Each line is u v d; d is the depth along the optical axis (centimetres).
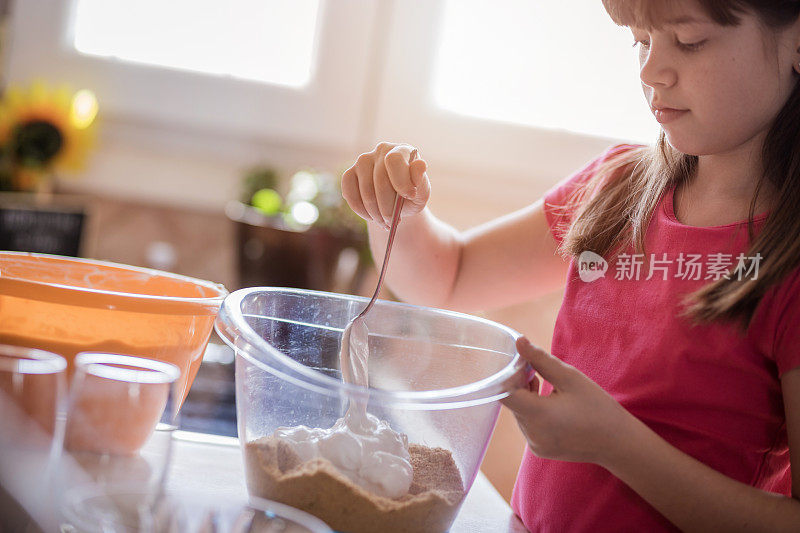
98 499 44
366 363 68
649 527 70
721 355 68
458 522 71
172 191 157
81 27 156
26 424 47
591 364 77
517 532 72
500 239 98
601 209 83
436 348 72
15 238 124
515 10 166
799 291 65
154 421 50
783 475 76
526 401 60
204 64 159
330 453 57
